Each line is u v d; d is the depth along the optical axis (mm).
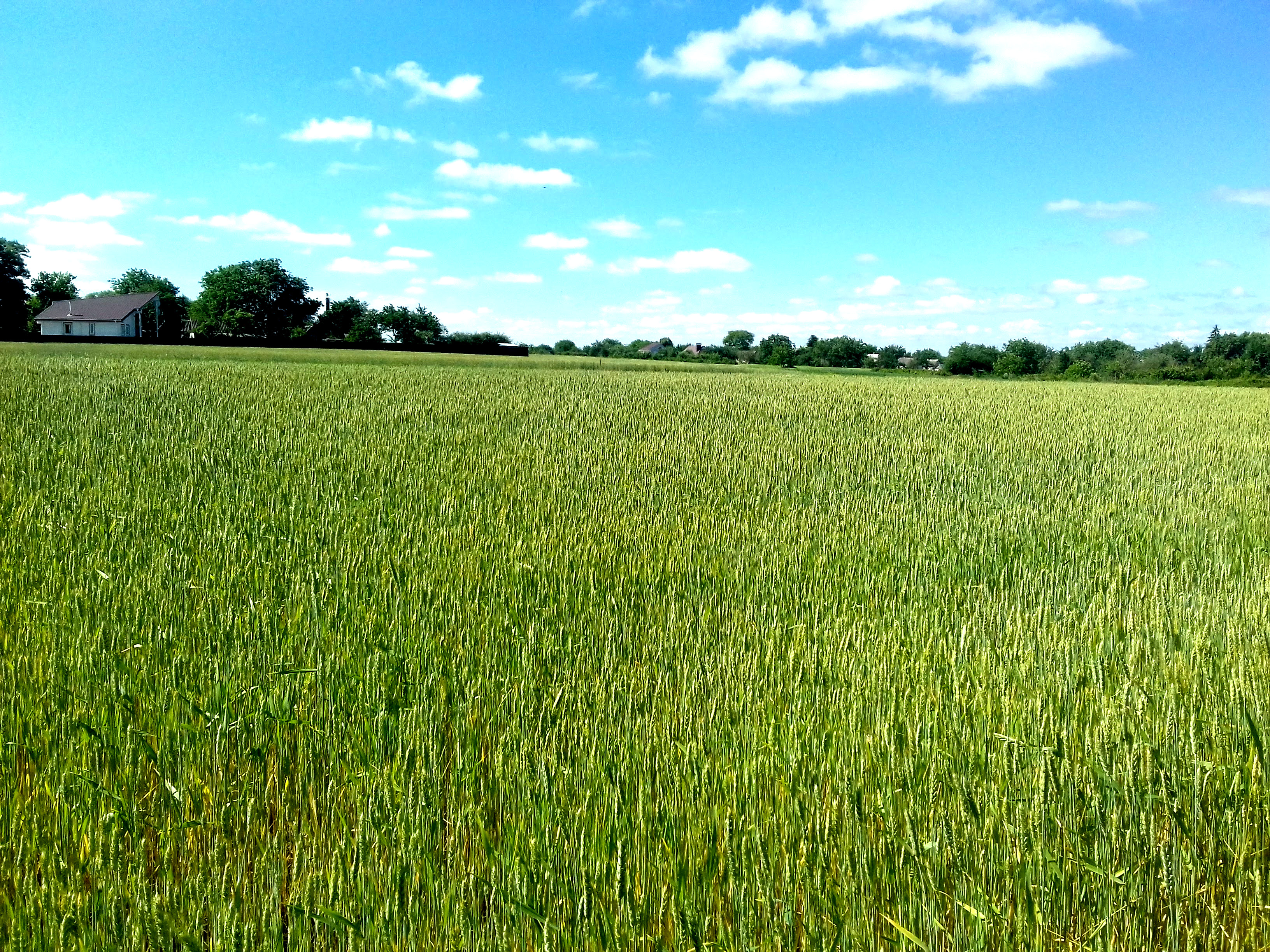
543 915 2354
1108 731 3271
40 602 4609
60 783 2939
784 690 3871
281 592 5004
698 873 2533
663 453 12297
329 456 10719
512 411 16984
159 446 10961
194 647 4156
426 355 57219
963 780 2963
